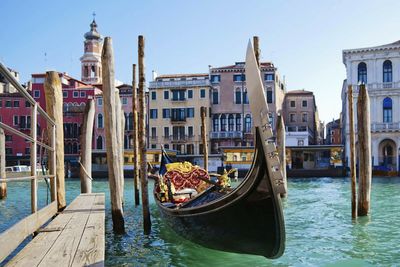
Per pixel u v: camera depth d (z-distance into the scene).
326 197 19.19
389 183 28.56
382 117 38.75
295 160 39.16
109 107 8.98
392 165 37.50
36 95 46.47
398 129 37.84
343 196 19.67
